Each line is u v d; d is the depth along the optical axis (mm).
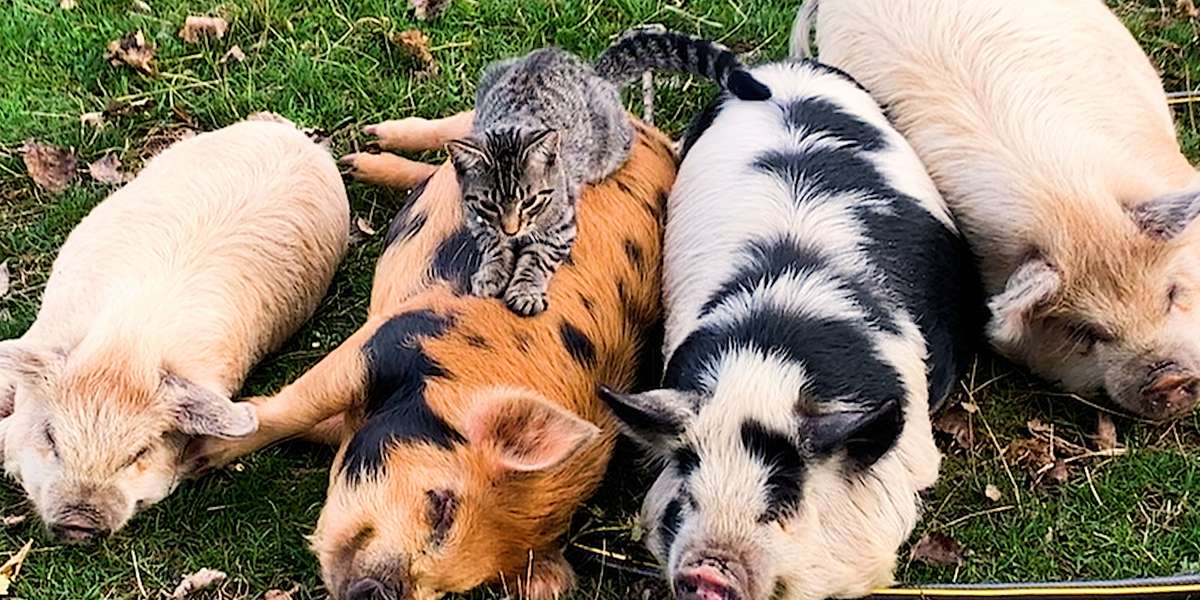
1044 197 1755
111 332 1645
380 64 2197
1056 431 1814
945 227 1752
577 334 1646
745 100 1819
